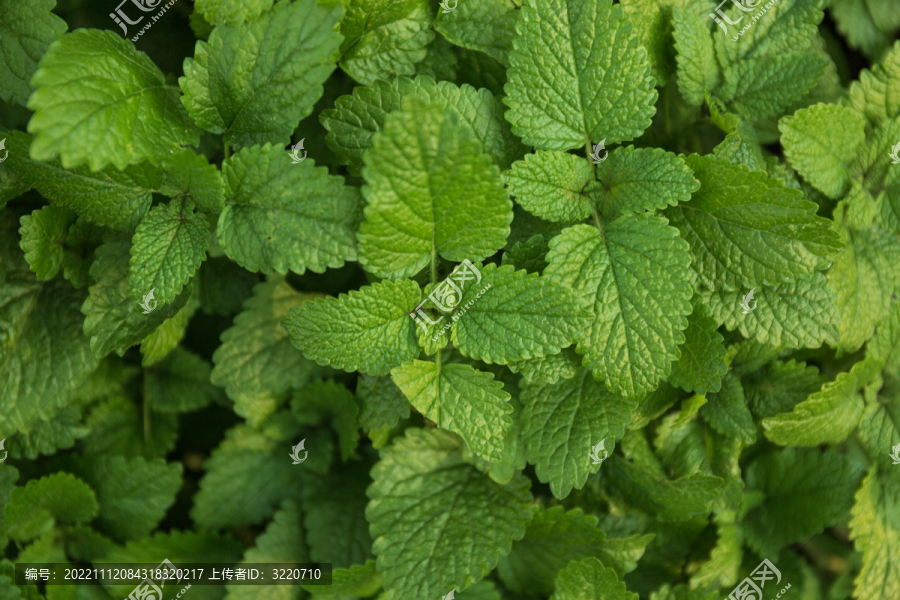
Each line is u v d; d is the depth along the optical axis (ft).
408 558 1.72
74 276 1.73
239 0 1.63
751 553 1.83
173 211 1.64
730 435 1.75
